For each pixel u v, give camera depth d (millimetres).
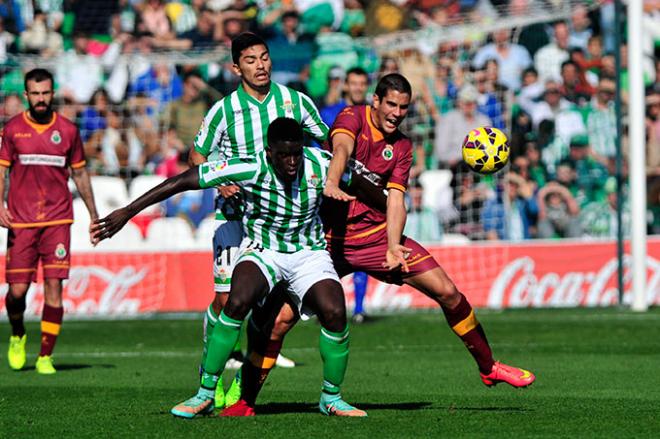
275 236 22328
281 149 21016
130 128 68375
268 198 21844
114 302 58250
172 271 58688
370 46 68875
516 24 65250
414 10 70750
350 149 23484
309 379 32062
